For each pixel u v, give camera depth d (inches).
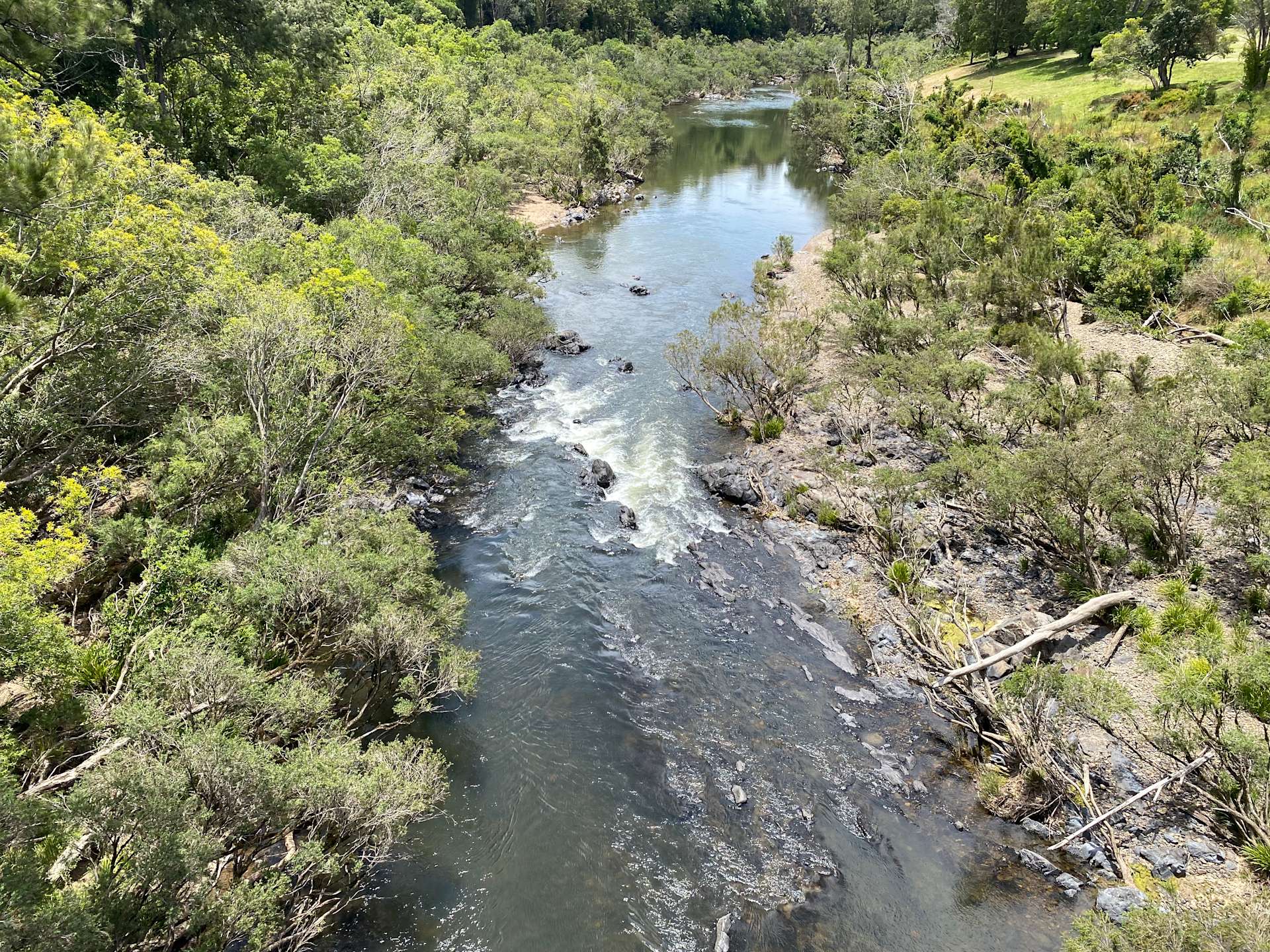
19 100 888.9
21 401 827.4
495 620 1039.0
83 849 544.7
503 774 807.1
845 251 2033.7
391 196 1942.7
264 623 788.6
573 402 1681.8
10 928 426.6
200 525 907.4
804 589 1120.2
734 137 4913.9
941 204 2079.2
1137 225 1964.8
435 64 3248.0
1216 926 515.8
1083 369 1386.6
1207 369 1182.9
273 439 956.6
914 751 848.9
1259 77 2506.2
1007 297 1716.3
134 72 1636.3
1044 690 791.1
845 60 6008.9
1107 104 3016.7
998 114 3211.1
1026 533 1125.1
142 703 592.1
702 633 1033.5
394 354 1077.8
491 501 1321.4
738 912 673.6
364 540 903.7
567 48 5472.4
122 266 854.5
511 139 3004.4
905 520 1189.1
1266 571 927.0
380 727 775.7
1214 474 1110.4
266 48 1856.5
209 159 1844.2
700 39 7003.0
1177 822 714.2
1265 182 2020.2
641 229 2982.3
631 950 638.5
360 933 637.9
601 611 1067.9
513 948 636.7
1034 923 661.9
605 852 726.5
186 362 926.4
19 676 655.1
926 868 717.3
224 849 578.9
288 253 1215.6
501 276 1849.2
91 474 864.3
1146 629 895.7
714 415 1643.7
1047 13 4188.0
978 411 1376.7
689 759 835.4
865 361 1534.2
